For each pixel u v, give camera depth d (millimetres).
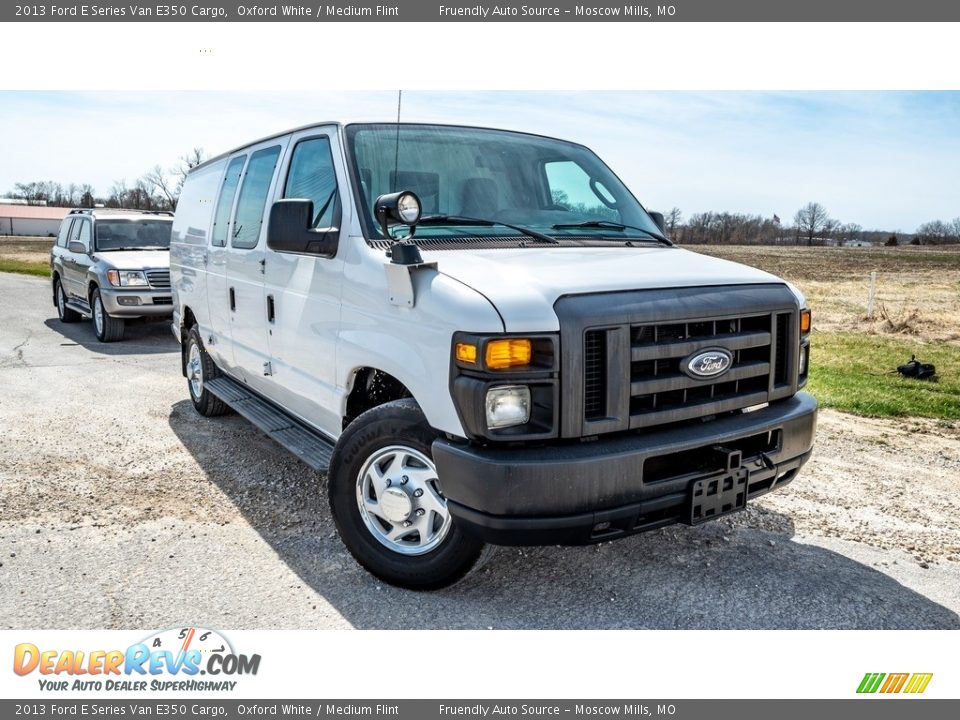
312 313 4160
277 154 4902
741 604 3514
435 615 3414
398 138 4188
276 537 4223
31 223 104188
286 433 4656
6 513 4516
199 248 6234
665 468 3279
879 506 4727
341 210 3959
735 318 3385
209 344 6168
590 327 3014
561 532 3006
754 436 3549
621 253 3842
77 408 7070
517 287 3102
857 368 9648
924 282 19469
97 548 4062
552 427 3014
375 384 4023
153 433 6230
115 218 12672
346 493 3691
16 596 3559
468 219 3902
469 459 3029
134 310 11094
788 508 4672
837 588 3668
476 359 2990
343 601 3529
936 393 8125
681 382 3229
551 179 4453
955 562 3969
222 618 3379
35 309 15703
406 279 3318
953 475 5352
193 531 4293
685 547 4105
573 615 3416
